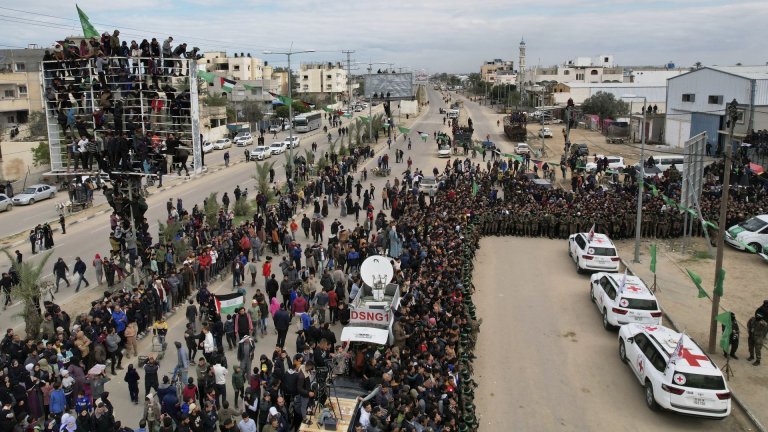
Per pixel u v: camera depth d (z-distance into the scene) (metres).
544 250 33.25
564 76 162.12
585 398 17.69
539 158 65.00
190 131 25.61
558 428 16.12
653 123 73.56
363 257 26.44
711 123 60.47
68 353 16.23
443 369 15.70
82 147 25.19
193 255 26.06
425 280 21.53
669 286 27.19
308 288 22.23
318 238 33.53
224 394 15.80
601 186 43.81
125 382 17.56
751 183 42.66
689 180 32.12
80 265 25.47
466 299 21.42
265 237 30.91
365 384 15.52
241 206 39.16
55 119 26.17
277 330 19.12
